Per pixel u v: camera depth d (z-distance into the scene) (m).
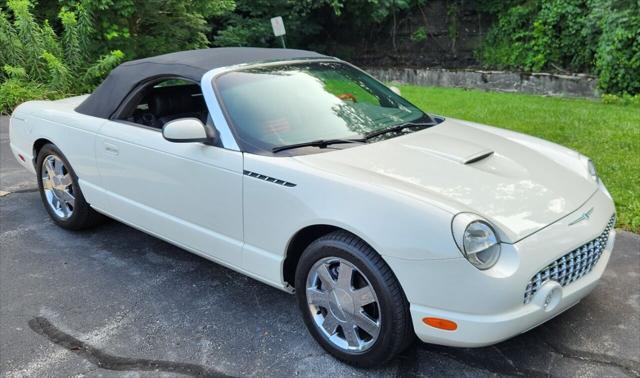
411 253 2.42
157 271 3.89
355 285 2.71
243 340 3.05
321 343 2.90
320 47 19.31
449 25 17.58
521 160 3.18
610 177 5.66
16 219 4.84
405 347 2.68
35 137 4.56
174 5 12.58
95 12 11.53
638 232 4.39
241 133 3.14
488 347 2.94
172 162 3.40
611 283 3.59
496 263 2.39
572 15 13.72
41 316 3.33
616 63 11.71
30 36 10.66
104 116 3.98
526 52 15.24
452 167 2.90
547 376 2.71
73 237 4.47
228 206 3.15
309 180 2.75
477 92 13.59
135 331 3.16
